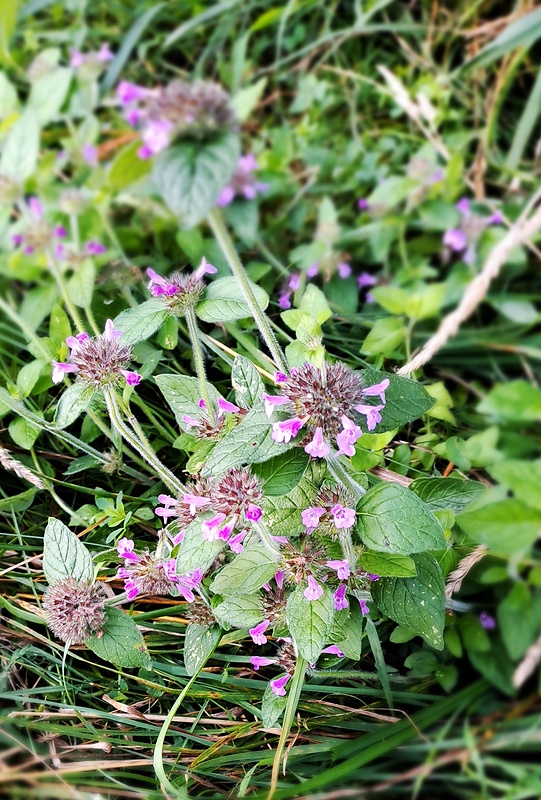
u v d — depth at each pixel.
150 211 0.24
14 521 0.30
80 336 0.24
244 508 0.21
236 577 0.23
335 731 0.26
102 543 0.30
